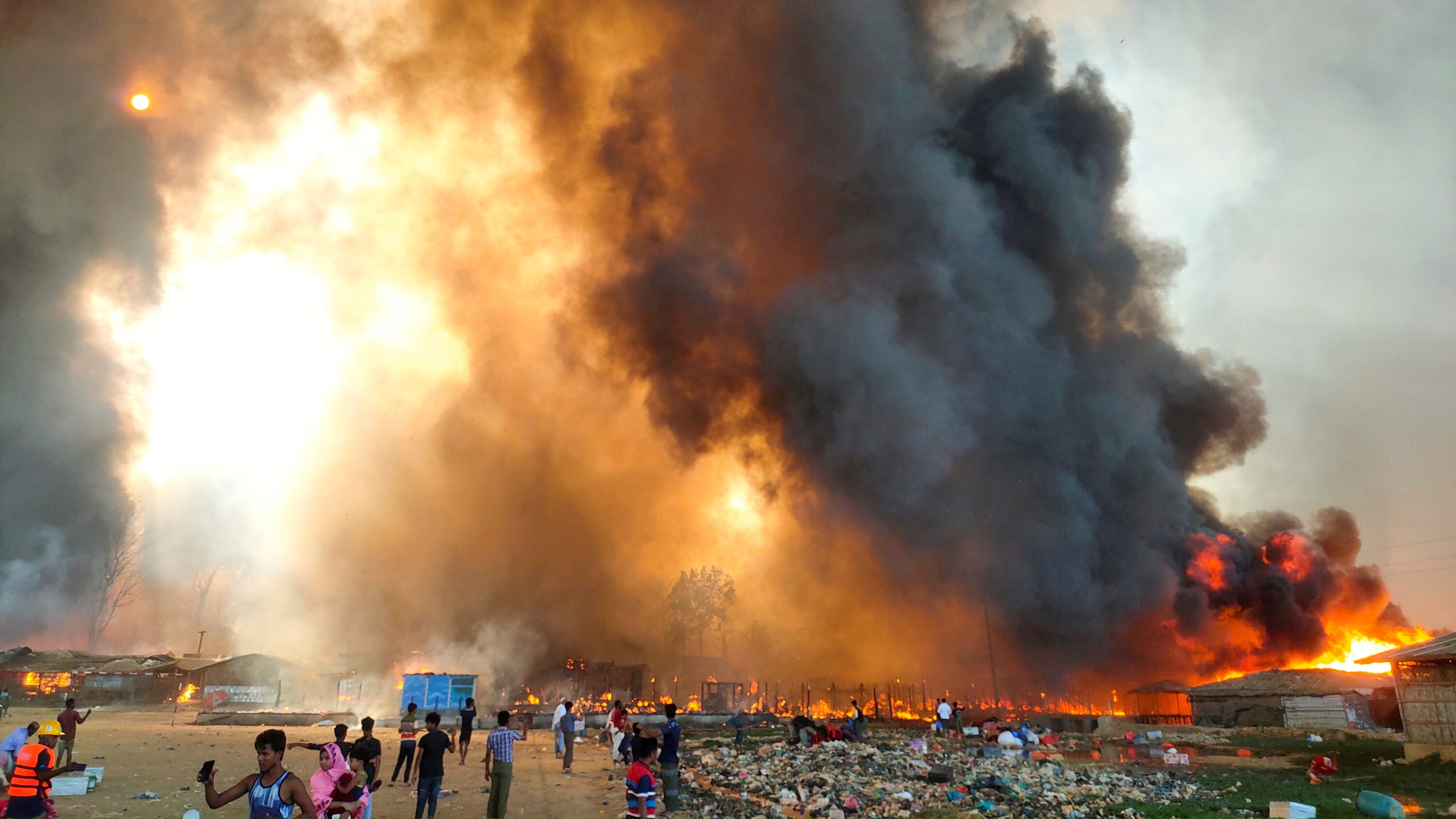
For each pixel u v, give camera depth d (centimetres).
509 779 1794
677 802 2098
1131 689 7275
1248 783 2805
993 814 2133
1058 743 4309
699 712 5503
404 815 2034
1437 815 2191
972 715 6122
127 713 5722
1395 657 3394
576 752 3675
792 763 2933
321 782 1213
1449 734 3231
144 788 2302
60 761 2328
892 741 3959
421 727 5009
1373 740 4634
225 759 3027
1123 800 2375
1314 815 2058
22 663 6781
